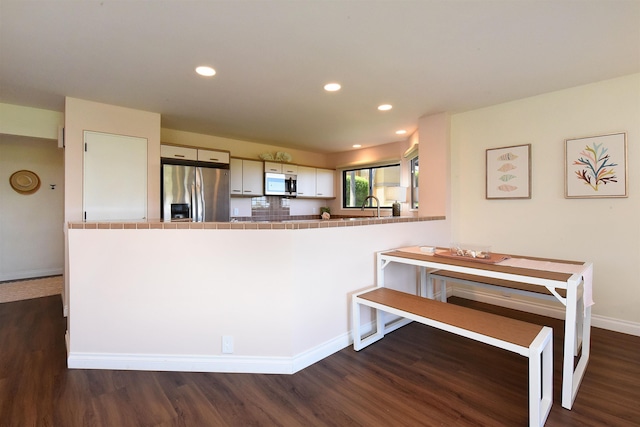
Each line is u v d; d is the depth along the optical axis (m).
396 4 1.70
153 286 2.22
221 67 2.47
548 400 1.81
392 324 2.99
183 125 4.22
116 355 2.24
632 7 1.73
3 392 1.96
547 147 3.15
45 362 2.33
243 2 1.68
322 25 1.90
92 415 1.75
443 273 3.21
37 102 3.25
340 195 6.42
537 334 1.76
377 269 2.85
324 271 2.42
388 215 5.68
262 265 2.20
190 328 2.23
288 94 3.07
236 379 2.12
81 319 2.23
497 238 3.53
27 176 4.81
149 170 3.60
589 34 2.02
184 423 1.70
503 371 2.22
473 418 1.73
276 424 1.69
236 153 5.16
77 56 2.28
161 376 2.15
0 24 1.88
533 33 2.01
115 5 1.71
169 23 1.88
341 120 3.99
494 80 2.78
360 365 2.31
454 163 3.82
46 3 1.69
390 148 5.43
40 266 4.98
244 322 2.21
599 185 2.87
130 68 2.48
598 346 2.55
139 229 2.21
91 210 3.24
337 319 2.54
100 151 3.29
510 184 3.40
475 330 1.83
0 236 4.68
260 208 5.65
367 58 2.33
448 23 1.89
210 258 2.20
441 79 2.74
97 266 2.21
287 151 5.89
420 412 1.79
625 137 2.72
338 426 1.68
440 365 2.31
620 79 2.74
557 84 2.89
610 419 1.72
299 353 2.26
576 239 3.02
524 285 2.69
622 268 2.80
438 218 3.61
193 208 4.12
